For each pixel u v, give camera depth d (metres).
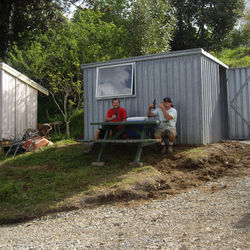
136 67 7.97
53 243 3.29
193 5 25.25
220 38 25.86
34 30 14.39
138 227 3.47
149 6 14.59
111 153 7.07
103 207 4.51
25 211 4.71
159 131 6.70
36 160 7.41
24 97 11.05
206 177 5.37
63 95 13.67
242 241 2.66
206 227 3.15
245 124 9.52
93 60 13.34
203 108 7.27
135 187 4.96
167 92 7.54
